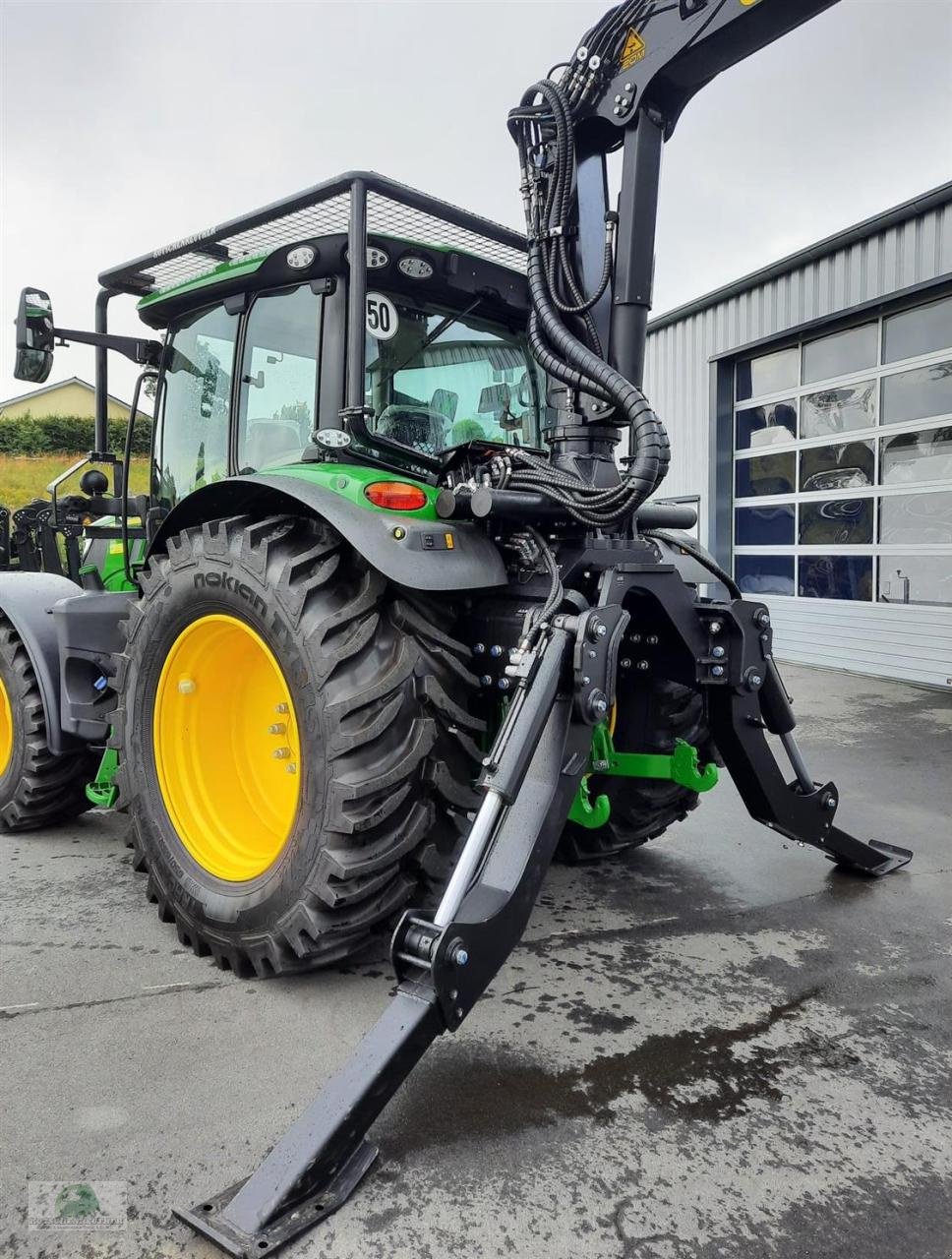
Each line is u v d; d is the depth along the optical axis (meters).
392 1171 1.75
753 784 2.85
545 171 2.52
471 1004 1.87
